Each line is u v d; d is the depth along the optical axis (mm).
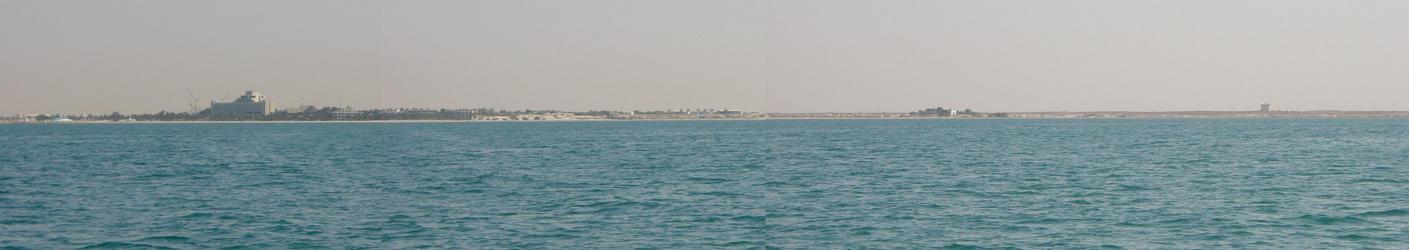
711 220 46438
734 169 81750
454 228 43812
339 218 47250
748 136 194750
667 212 49406
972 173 74500
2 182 70375
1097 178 68438
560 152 116562
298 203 54219
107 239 41406
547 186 64125
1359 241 39625
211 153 119000
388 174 77125
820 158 99688
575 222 45656
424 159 101375
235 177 74312
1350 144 130625
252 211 50250
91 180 71750
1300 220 44875
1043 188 60844
